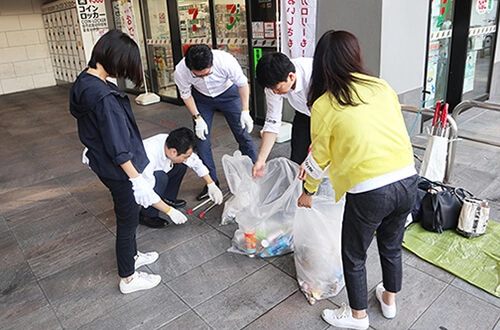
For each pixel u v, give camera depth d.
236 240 2.45
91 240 2.66
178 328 1.87
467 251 2.24
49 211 3.11
